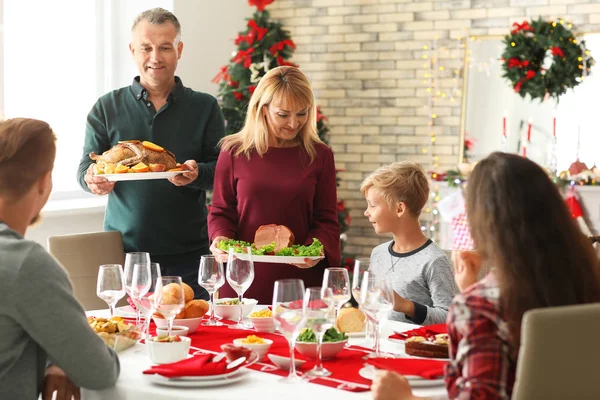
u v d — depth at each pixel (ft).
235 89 19.19
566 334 4.54
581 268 5.04
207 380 6.07
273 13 22.77
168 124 11.77
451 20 21.03
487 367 4.87
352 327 7.80
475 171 5.29
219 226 10.29
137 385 6.11
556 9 20.16
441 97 21.21
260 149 10.20
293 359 6.25
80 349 5.81
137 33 11.44
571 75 19.26
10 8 16.56
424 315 8.25
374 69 21.89
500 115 20.54
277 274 10.11
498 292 5.04
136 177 10.44
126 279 7.83
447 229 20.54
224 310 8.52
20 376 5.85
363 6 21.86
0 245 5.72
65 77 17.74
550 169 19.90
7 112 16.62
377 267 9.50
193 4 19.52
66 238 10.89
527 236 5.01
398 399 5.46
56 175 17.63
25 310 5.65
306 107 9.96
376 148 21.99
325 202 10.46
